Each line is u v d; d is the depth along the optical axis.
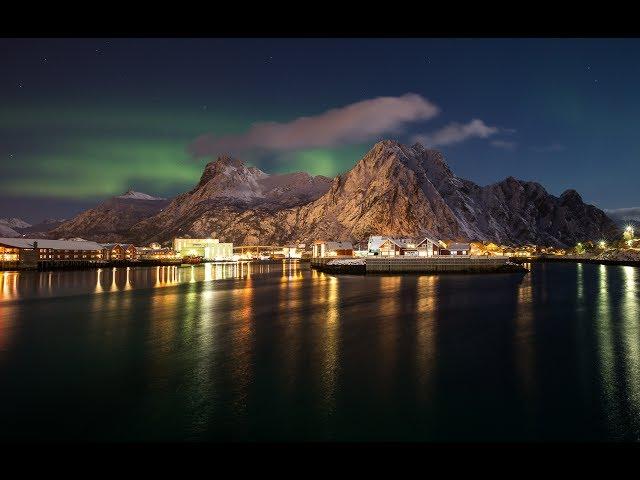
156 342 29.86
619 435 15.98
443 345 28.91
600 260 178.25
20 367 23.97
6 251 120.62
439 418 17.45
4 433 16.16
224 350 27.64
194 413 17.89
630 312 43.25
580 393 20.06
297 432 16.27
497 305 48.47
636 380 21.83
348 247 151.62
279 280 90.38
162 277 99.19
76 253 143.12
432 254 139.75
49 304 49.94
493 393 20.11
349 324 36.53
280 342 29.81
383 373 22.97
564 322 37.41
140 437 15.86
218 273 118.06
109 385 21.12
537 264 182.62
